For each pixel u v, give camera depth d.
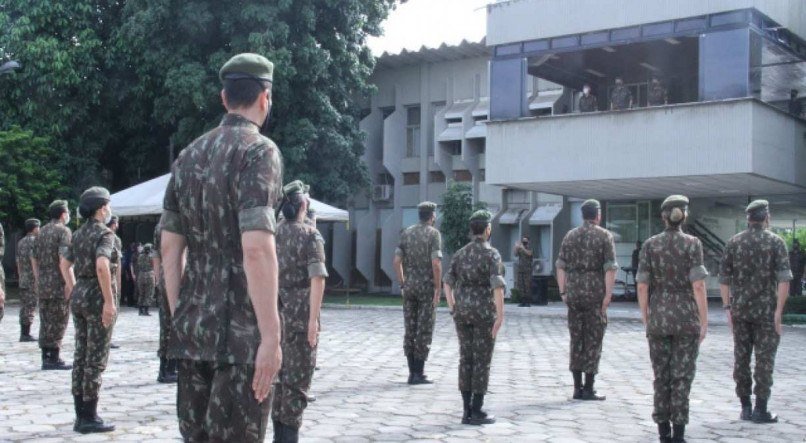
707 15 20.23
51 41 26.95
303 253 6.42
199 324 3.21
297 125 27.72
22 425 7.16
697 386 10.01
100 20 28.64
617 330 17.73
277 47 26.97
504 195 29.94
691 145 20.45
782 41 21.38
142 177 31.83
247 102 3.42
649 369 11.48
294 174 27.69
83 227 7.00
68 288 7.58
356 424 7.35
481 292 7.36
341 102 29.73
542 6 22.70
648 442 6.78
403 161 32.78
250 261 3.12
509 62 23.38
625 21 21.36
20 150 26.55
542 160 22.70
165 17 26.55
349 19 28.83
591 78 26.81
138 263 20.73
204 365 3.27
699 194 25.53
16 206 26.56
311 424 7.33
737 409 8.45
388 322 19.34
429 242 9.83
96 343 6.86
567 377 10.56
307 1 27.47
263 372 3.13
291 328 6.31
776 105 23.47
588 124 22.02
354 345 14.22
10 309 22.95
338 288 33.81
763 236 7.74
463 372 7.42
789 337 16.58
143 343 14.05
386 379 10.23
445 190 31.59
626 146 21.41
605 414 8.02
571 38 22.34
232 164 3.24
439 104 32.12
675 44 22.59
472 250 7.42
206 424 3.20
